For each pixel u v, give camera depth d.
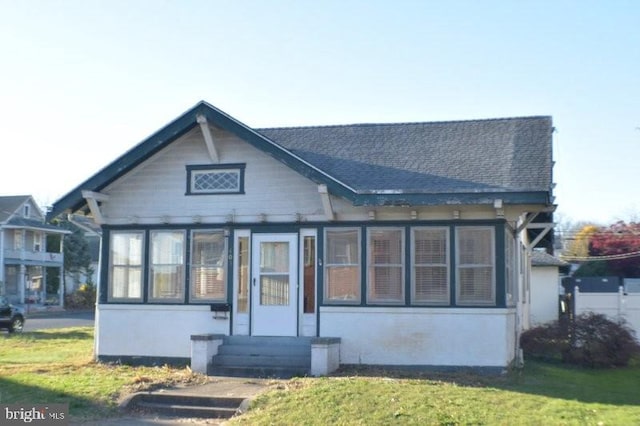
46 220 17.48
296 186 16.91
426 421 10.98
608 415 11.56
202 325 17.19
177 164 17.62
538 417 11.26
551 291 32.12
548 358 18.22
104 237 17.92
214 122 16.45
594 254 48.09
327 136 19.56
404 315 16.00
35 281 60.88
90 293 60.56
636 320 20.39
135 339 17.48
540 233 22.31
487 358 15.52
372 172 16.98
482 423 10.91
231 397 12.84
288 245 16.92
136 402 13.08
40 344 23.52
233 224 17.22
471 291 15.79
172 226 17.56
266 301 16.91
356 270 16.39
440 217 16.02
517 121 19.02
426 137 18.78
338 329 16.31
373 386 13.06
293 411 11.78
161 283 17.56
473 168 16.62
